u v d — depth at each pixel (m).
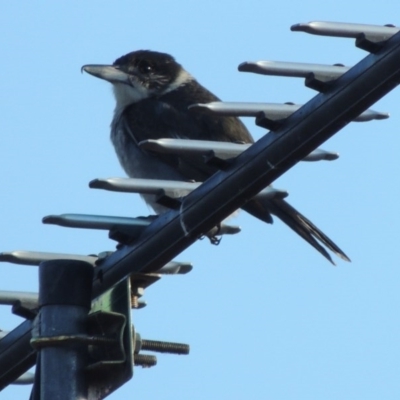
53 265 8.00
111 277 8.85
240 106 7.75
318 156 8.41
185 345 8.84
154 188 8.30
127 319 7.86
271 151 7.88
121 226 8.69
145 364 8.62
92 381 7.80
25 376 10.50
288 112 7.82
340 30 7.18
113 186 8.09
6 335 9.70
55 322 7.87
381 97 7.39
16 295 9.52
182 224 8.43
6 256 8.80
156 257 8.67
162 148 7.96
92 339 7.77
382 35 7.21
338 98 7.47
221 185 8.18
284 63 7.49
